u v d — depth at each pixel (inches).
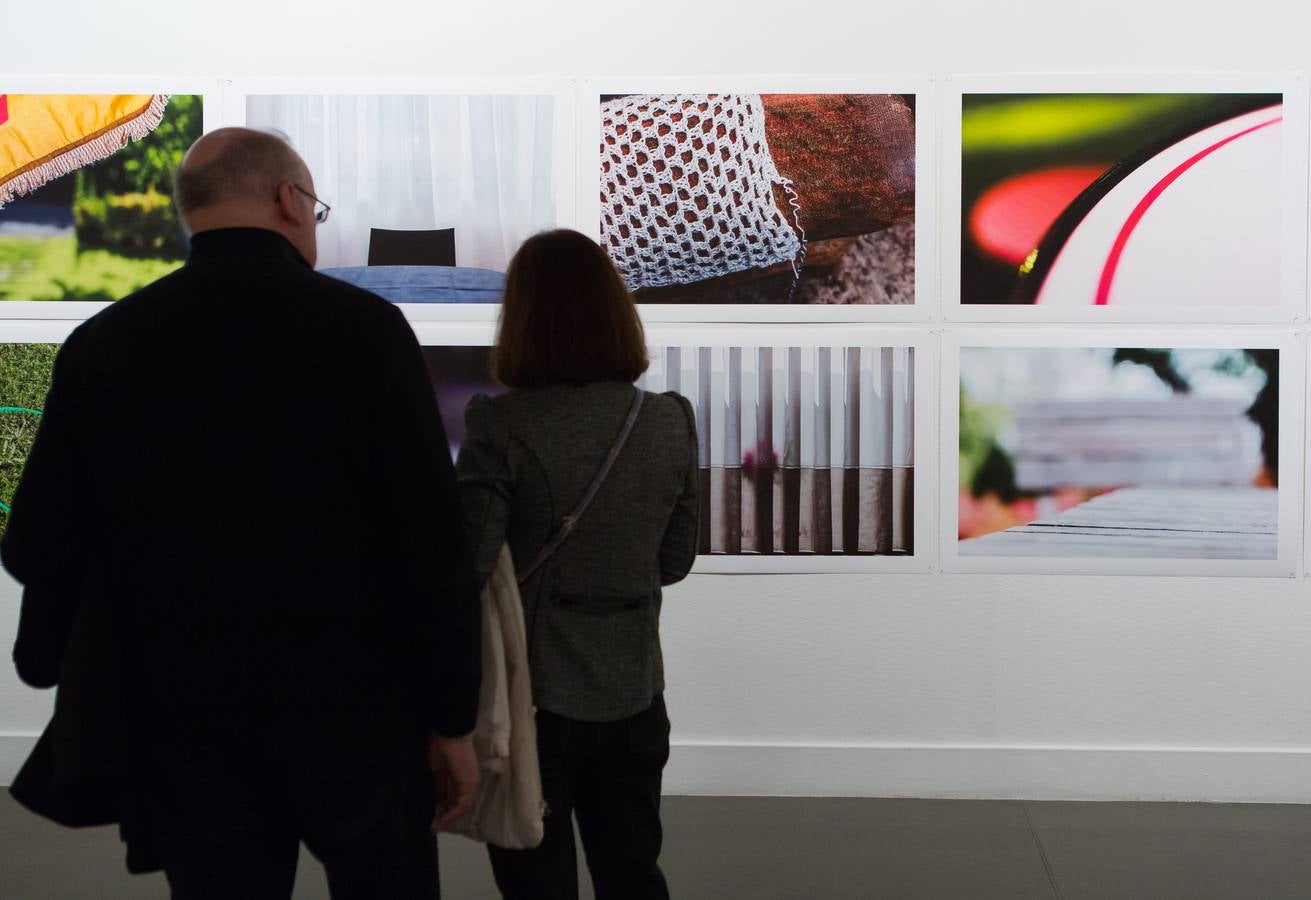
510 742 70.2
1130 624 143.3
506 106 142.5
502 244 142.9
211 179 61.3
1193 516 141.4
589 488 72.1
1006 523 143.0
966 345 141.9
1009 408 142.1
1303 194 138.7
